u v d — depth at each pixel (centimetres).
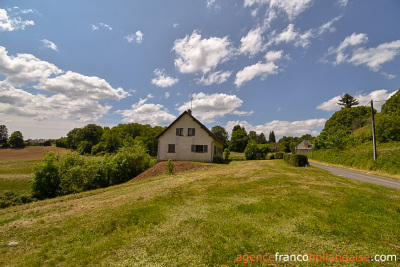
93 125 8519
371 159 1912
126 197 917
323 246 411
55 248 466
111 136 6300
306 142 6781
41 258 425
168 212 652
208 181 1206
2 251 470
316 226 498
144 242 461
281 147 7581
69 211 768
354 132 4412
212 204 720
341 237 445
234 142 7388
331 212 593
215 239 453
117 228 554
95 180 1511
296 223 522
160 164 2148
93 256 415
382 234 453
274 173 1447
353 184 1049
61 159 1498
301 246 412
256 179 1208
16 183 1762
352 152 2461
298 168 1825
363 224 505
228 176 1374
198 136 2761
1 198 1154
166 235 489
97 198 978
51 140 9938
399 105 3841
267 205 669
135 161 1923
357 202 693
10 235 560
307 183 1052
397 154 1747
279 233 470
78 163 1534
